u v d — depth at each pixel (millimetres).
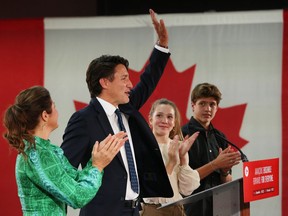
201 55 8078
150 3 10461
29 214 3945
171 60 8117
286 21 7863
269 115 7910
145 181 5109
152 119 6078
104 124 4891
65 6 10344
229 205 4738
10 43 8375
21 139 3924
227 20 8016
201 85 6484
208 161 6301
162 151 5930
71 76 8281
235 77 7992
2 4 10305
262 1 10312
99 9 10352
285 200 7793
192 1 10453
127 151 4938
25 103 3986
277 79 7891
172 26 8125
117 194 4785
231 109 7973
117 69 4969
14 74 8367
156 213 5590
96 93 5023
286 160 7848
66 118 8266
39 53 8328
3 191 8312
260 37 7930
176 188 5777
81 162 4941
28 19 8352
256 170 4637
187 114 8094
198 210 5539
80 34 8273
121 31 8203
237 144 7957
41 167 3873
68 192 3867
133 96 5418
